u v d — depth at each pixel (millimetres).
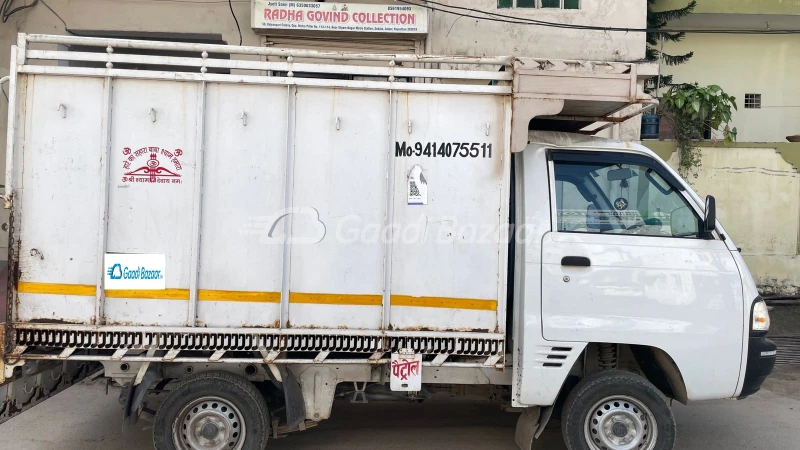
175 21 8914
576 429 4012
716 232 4133
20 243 3773
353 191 3904
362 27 8805
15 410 3932
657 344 3977
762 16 12344
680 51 12852
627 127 9516
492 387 4523
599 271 3998
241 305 3855
